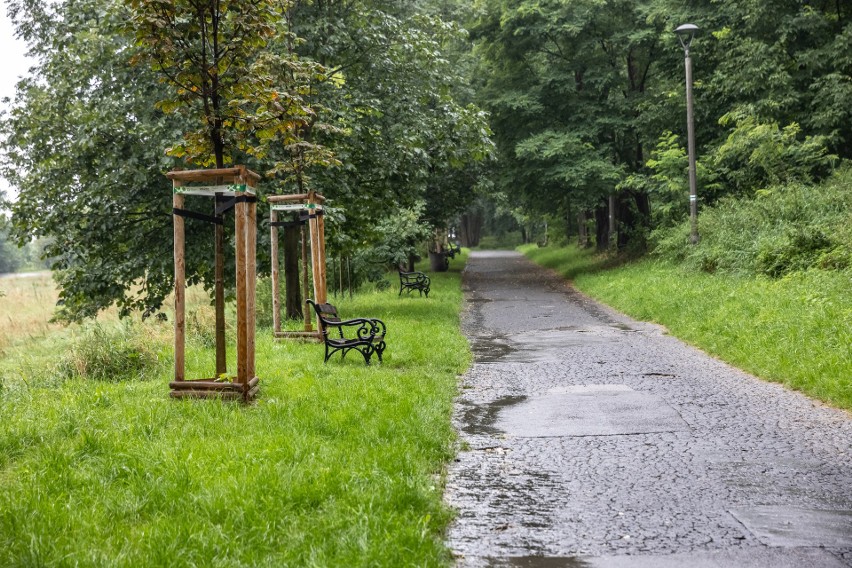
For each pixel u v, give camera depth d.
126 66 16.19
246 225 8.08
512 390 9.37
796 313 11.59
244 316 8.01
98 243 17.23
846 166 21.88
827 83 22.78
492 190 33.84
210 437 6.32
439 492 5.28
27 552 4.06
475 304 22.55
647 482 5.61
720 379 9.57
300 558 4.03
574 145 28.58
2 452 6.08
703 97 26.20
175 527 4.34
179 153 8.94
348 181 17.97
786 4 24.20
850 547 4.35
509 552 4.37
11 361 16.67
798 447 6.43
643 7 29.34
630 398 8.59
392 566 3.91
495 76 33.31
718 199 23.72
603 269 29.84
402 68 18.53
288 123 9.01
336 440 6.26
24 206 17.00
